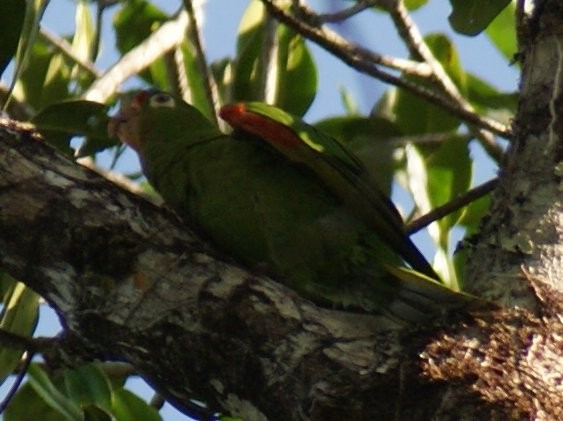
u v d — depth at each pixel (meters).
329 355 4.91
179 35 8.38
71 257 5.27
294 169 6.82
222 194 6.84
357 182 6.56
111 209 5.36
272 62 8.46
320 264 6.51
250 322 5.06
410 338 5.00
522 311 5.21
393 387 4.78
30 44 6.19
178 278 5.21
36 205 5.32
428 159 8.62
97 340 5.31
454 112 7.47
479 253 5.75
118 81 7.87
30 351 5.82
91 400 7.05
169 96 7.81
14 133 5.48
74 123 7.00
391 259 6.64
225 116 6.70
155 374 5.31
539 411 4.71
